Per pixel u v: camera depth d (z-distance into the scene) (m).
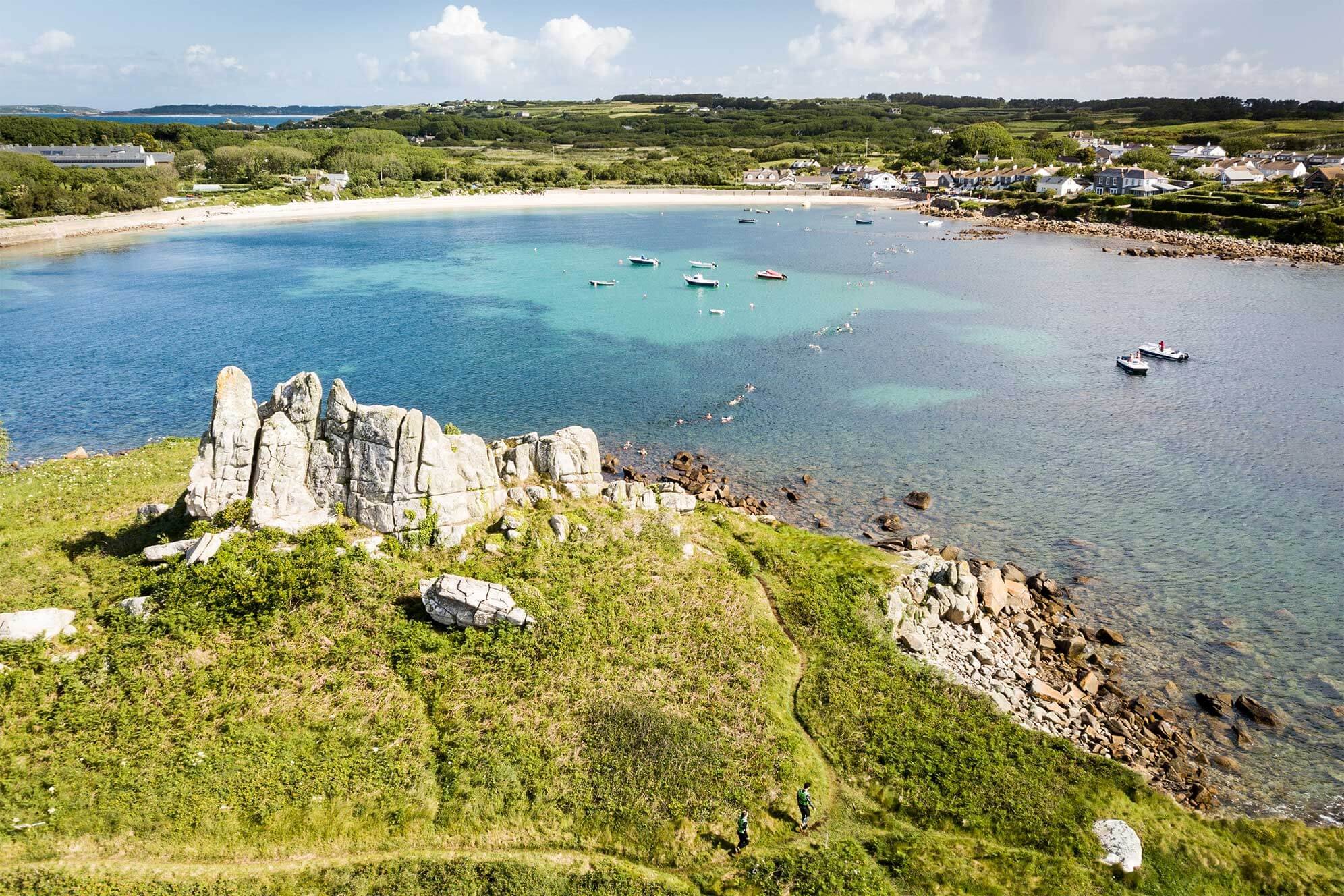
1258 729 37.41
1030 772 32.16
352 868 25.89
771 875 27.00
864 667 37.94
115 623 32.91
